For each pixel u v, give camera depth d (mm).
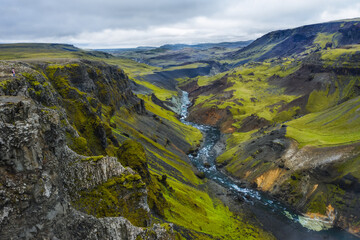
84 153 51719
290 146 130500
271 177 122000
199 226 74188
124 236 31844
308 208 103375
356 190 97438
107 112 121938
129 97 178250
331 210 98562
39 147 20500
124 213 37625
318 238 87688
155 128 162000
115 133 104062
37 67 91500
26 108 19922
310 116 169250
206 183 124250
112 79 163250
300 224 95938
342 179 102625
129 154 75000
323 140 126688
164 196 77688
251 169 132125
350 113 144625
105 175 39062
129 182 41406
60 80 90000
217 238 71500
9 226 17531
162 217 63250
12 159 18141
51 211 20891
